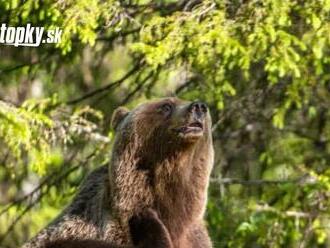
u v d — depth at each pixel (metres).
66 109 16.88
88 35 14.81
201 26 15.06
